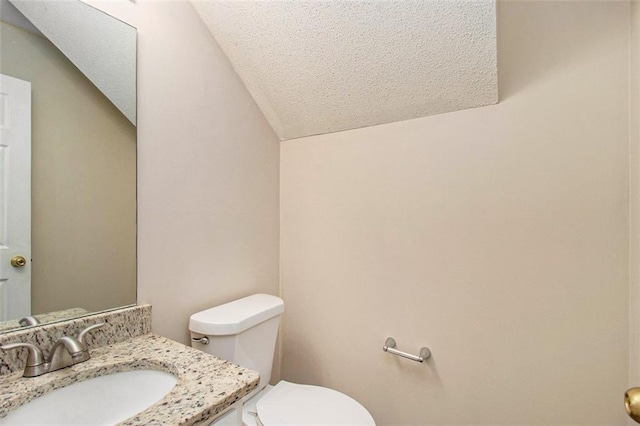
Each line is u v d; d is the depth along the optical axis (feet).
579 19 3.35
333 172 5.11
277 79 4.66
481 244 3.89
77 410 2.58
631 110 3.08
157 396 2.72
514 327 3.71
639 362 2.91
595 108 3.27
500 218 3.77
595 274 3.28
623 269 3.16
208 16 4.22
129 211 3.50
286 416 3.66
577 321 3.38
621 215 3.16
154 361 2.88
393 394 4.58
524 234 3.64
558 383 3.49
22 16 2.87
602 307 3.26
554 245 3.48
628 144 3.12
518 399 3.70
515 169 3.67
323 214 5.23
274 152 5.59
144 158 3.63
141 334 3.48
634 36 3.02
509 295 3.73
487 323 3.87
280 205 5.73
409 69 3.84
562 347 3.46
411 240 4.39
